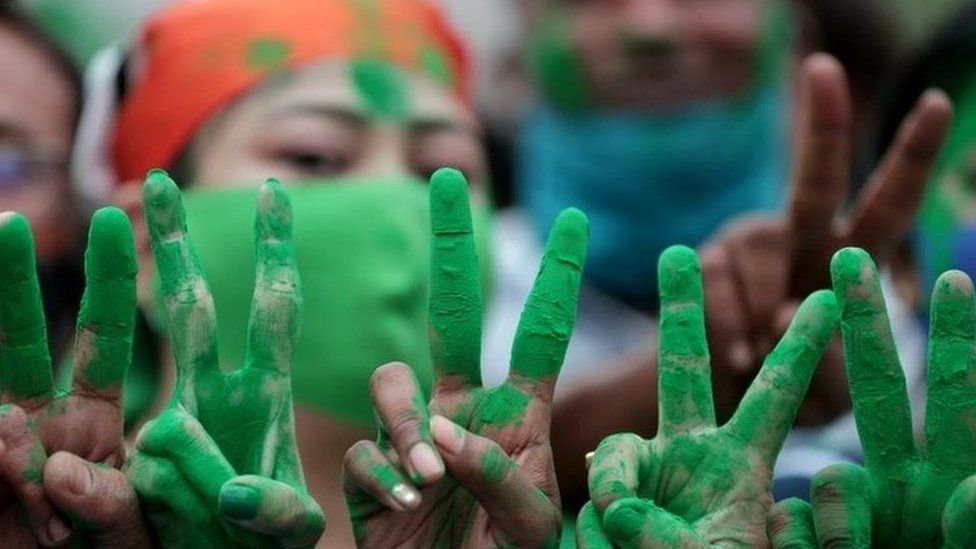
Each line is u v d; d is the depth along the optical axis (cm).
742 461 243
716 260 352
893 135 425
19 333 233
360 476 232
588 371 428
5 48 415
